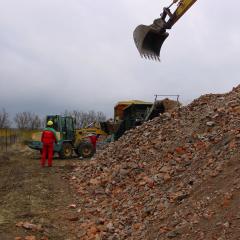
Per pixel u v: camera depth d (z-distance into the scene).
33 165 19.69
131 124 22.84
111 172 12.70
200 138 11.07
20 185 13.49
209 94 14.50
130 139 14.37
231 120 11.02
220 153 9.31
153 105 20.31
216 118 11.78
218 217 7.10
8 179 14.98
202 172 9.03
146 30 12.11
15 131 43.06
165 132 13.09
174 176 9.99
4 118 45.00
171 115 14.19
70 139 23.73
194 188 8.54
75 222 9.72
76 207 10.86
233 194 7.41
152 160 11.88
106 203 10.76
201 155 10.08
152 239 7.60
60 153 23.39
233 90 13.90
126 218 9.06
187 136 11.80
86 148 23.75
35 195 12.02
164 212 8.38
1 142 38.50
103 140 24.17
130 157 12.87
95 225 9.25
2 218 9.70
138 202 9.74
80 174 14.28
